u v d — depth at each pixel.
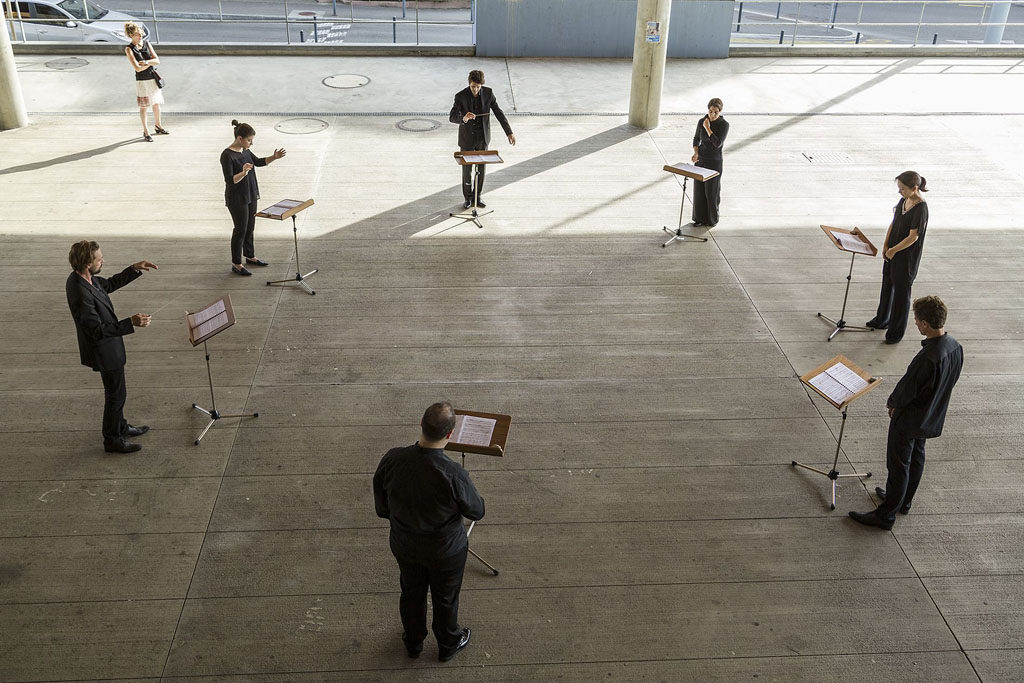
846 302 8.88
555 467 6.45
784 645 5.03
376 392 7.25
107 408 6.27
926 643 5.06
